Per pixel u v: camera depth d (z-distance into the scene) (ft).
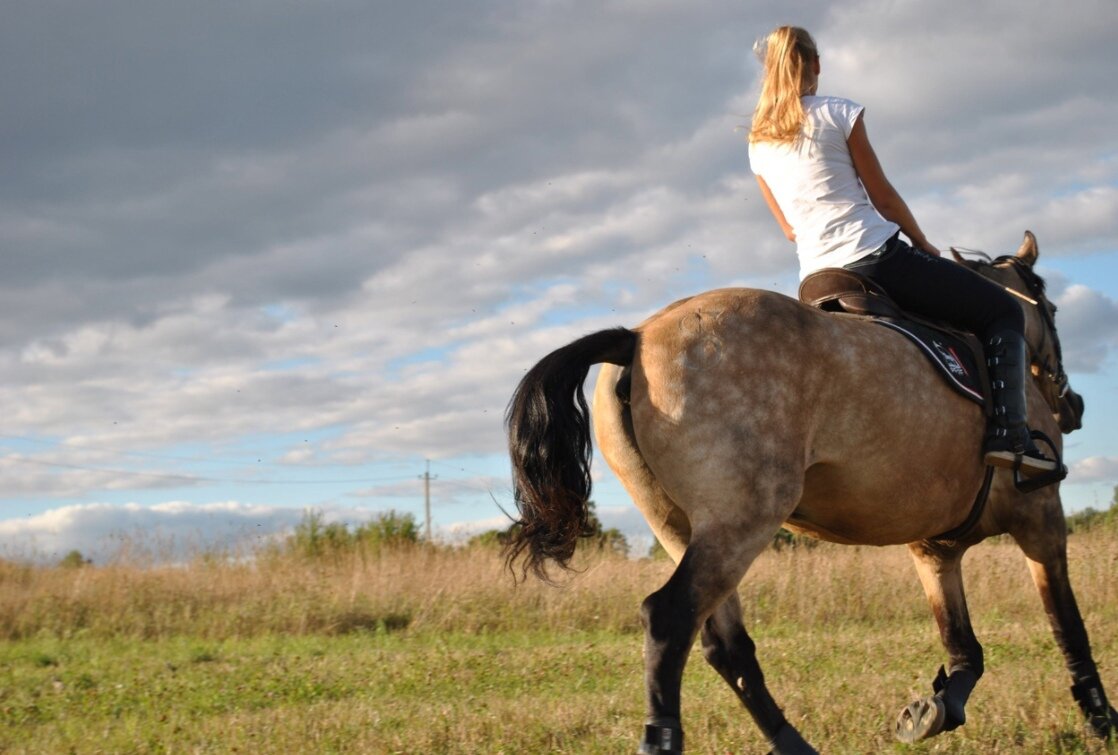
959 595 16.53
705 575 11.90
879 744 15.89
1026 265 18.89
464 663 27.07
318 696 23.71
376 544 55.67
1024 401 14.57
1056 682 19.02
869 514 13.62
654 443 12.51
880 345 13.35
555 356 12.86
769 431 12.19
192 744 17.97
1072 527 47.67
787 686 20.76
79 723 20.71
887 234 14.74
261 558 47.37
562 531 12.69
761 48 15.74
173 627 38.27
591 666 26.02
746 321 12.56
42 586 41.39
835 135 14.84
